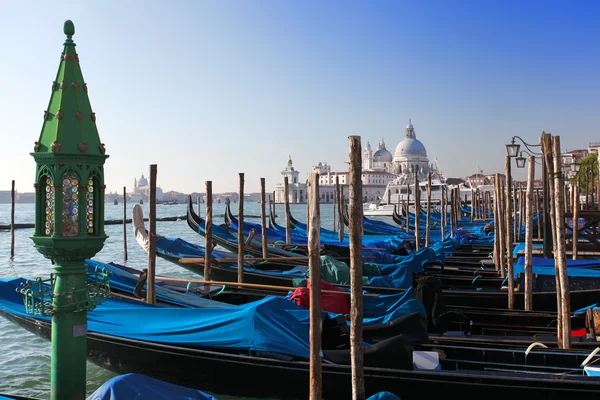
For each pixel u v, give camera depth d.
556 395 7.26
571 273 12.80
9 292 10.28
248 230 23.14
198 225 20.91
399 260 17.36
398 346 7.81
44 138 6.12
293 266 17.06
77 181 6.14
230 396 8.50
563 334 9.17
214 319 8.59
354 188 6.07
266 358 8.21
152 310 9.17
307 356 8.01
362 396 6.17
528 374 7.71
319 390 6.16
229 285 12.83
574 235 16.30
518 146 14.68
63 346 6.34
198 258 16.27
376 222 31.33
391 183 94.62
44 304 6.28
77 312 6.34
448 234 28.11
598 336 9.96
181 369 8.68
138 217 16.16
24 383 9.87
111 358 9.12
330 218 80.56
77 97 6.21
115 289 11.35
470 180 113.38
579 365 8.35
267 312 8.33
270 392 8.27
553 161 9.77
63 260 6.22
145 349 8.81
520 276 13.23
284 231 26.53
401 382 7.64
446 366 8.49
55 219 6.05
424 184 83.69
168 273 23.16
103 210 6.41
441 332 10.38
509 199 14.74
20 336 12.57
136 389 5.45
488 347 8.99
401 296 10.74
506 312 11.15
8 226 53.78
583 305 12.49
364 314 10.54
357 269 6.12
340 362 7.99
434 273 16.12
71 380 6.36
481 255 22.08
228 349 8.52
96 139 6.30
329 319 8.81
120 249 36.56
